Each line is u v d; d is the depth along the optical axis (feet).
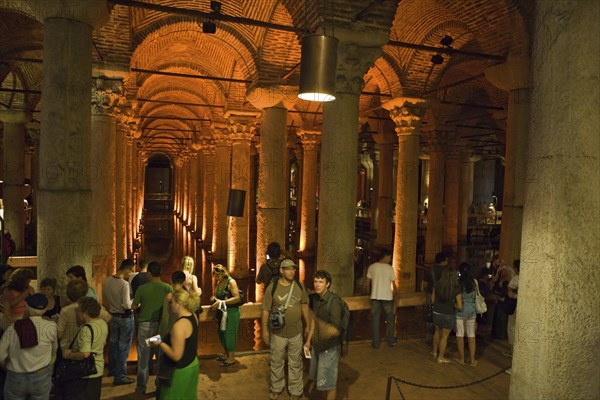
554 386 10.58
